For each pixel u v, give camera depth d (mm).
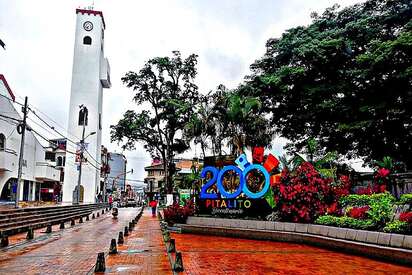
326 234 13586
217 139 28047
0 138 33125
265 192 17469
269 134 24984
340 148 27688
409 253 9781
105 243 14773
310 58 26078
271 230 16109
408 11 25219
